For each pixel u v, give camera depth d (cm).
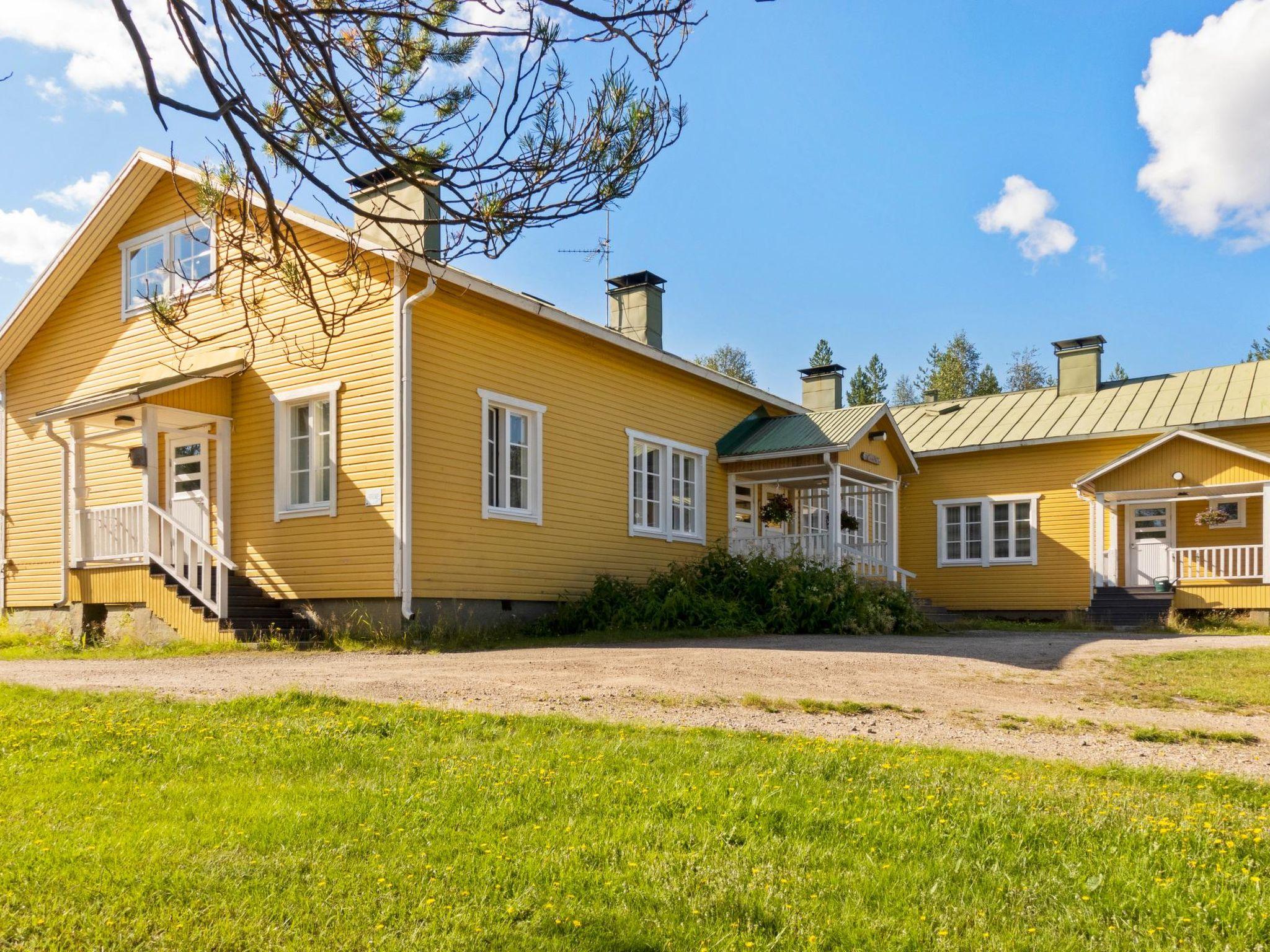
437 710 749
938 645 1349
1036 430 2447
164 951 329
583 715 781
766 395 2184
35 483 1833
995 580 2481
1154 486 2167
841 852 429
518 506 1581
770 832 453
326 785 522
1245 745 721
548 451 1634
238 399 1542
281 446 1484
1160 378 2517
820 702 842
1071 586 2375
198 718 699
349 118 394
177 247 1652
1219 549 2134
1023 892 388
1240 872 405
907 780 548
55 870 389
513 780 526
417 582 1370
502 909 363
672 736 675
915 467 2209
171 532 1453
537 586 1591
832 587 1645
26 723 679
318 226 1386
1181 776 596
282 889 379
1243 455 2056
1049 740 730
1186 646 1371
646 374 1883
